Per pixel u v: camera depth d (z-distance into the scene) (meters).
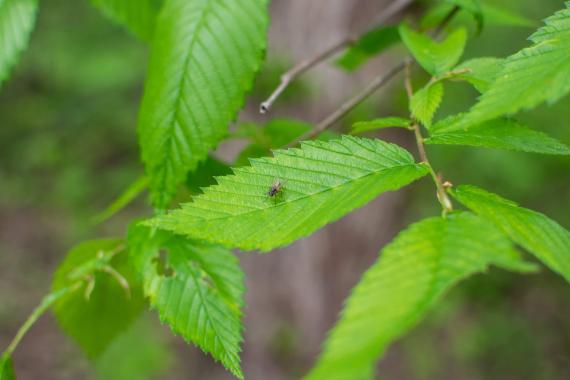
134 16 0.62
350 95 1.11
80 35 2.18
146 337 1.65
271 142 0.58
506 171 1.70
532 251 0.44
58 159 2.26
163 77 0.53
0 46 0.56
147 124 0.53
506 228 0.45
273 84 0.96
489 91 0.45
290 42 1.15
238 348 0.51
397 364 1.72
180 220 0.47
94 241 0.57
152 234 0.52
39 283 2.01
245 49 0.53
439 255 0.42
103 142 2.33
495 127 0.49
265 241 0.46
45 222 2.20
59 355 1.75
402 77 1.11
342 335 0.40
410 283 0.41
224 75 0.53
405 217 1.75
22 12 0.56
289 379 1.42
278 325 1.43
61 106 2.32
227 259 0.52
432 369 1.70
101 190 2.24
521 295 1.86
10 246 2.10
